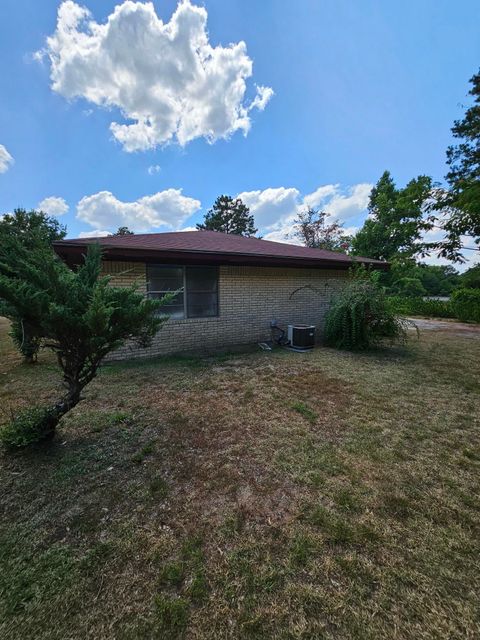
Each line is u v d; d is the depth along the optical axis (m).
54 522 1.80
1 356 6.39
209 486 2.12
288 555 1.57
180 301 6.64
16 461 2.40
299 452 2.55
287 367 5.20
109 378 4.59
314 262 7.53
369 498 2.00
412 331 9.91
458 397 3.83
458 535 1.70
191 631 1.23
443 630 1.23
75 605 1.33
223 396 3.84
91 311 2.06
